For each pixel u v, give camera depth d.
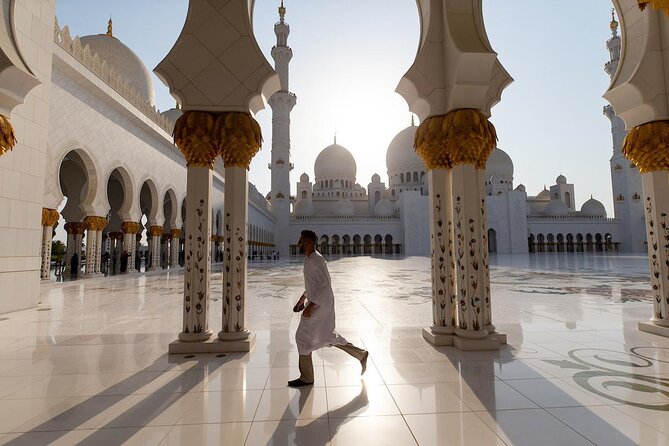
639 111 5.25
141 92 19.97
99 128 13.24
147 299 8.41
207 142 4.40
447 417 2.52
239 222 4.45
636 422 2.42
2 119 4.56
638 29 5.27
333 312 3.29
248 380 3.28
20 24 7.28
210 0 4.52
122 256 15.95
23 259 7.12
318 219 46.62
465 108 4.61
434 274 4.78
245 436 2.28
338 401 2.80
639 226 43.81
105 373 3.48
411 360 3.82
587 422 2.43
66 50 11.06
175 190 20.27
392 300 8.13
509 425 2.40
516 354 3.99
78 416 2.57
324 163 56.22
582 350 4.12
